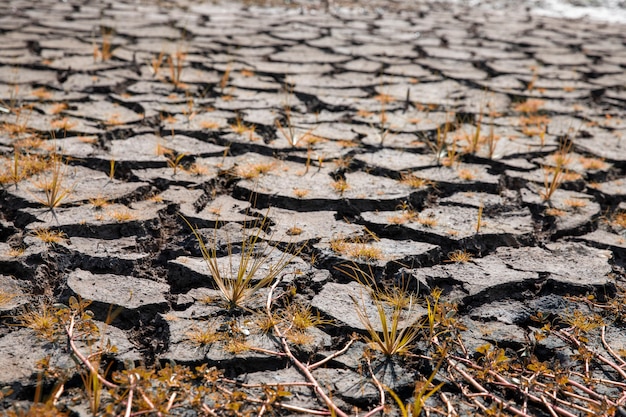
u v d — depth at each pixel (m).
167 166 3.79
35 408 1.93
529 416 2.10
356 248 3.00
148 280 2.73
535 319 2.57
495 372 2.26
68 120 4.43
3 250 2.83
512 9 10.59
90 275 2.74
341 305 2.62
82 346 2.29
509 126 4.84
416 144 4.36
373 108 5.05
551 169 4.05
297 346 2.37
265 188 3.56
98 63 5.88
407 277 2.81
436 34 8.03
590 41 7.96
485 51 7.16
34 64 5.72
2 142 3.93
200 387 2.10
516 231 3.29
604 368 2.35
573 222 3.42
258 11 9.19
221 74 5.80
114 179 3.59
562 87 5.89
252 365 2.28
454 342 2.43
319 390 2.16
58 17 7.84
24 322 2.40
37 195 3.30
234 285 2.58
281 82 5.65
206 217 3.24
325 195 3.51
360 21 8.75
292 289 2.66
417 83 5.83
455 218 3.38
